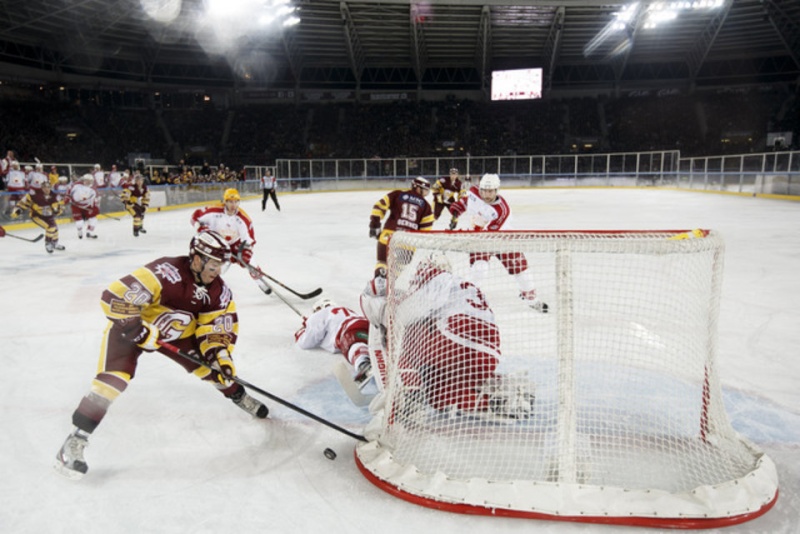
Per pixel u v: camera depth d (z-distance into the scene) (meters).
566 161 33.22
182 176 25.05
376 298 3.98
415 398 3.05
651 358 3.54
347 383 3.30
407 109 42.34
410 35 38.19
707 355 2.75
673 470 2.62
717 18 36.19
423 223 7.10
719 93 40.62
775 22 35.38
